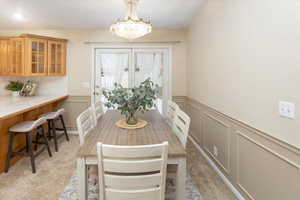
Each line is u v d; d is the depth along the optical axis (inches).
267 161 57.6
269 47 55.1
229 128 80.8
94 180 73.5
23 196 73.8
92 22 134.3
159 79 154.8
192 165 101.3
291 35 47.5
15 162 101.1
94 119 87.0
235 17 73.7
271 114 55.0
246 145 68.4
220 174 89.1
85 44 148.5
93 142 61.1
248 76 65.7
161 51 152.8
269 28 55.0
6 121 94.2
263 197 59.6
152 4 110.0
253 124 63.5
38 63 132.6
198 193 76.8
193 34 130.3
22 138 108.4
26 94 141.8
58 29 146.3
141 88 80.0
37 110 125.6
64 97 144.9
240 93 71.1
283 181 51.4
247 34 65.9
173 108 95.9
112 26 86.0
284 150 50.8
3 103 109.5
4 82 146.5
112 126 79.6
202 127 115.4
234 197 74.5
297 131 46.4
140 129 75.8
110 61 152.1
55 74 141.3
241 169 72.1
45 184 82.0
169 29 149.3
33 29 145.0
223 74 84.8
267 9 55.7
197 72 122.3
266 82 56.8
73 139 139.2
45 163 101.1
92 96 150.9
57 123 152.3
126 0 86.8
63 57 145.6
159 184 47.9
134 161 45.3
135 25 80.1
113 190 47.3
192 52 133.5
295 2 46.1
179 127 74.1
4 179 85.3
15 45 128.4
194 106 131.3
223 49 84.4
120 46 149.5
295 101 46.7
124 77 153.8
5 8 112.9
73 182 83.6
